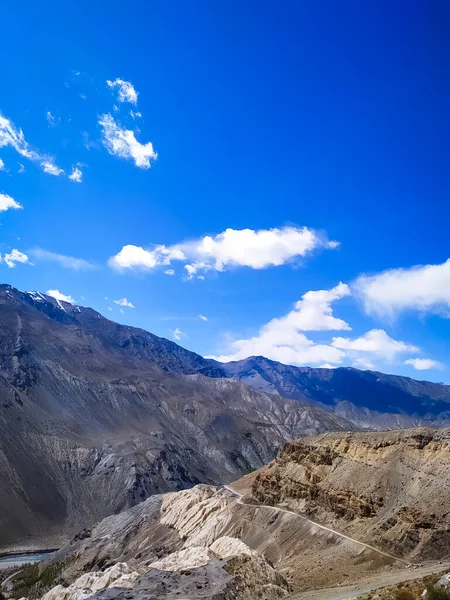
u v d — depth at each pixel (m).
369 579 81.12
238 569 74.81
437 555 87.88
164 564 93.75
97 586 90.12
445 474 103.50
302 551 108.81
